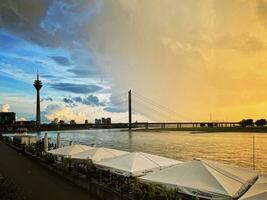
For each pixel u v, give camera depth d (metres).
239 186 9.16
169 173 10.23
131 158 13.38
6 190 10.54
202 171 9.78
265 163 38.94
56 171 18.80
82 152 18.14
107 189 12.67
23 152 30.55
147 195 10.77
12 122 192.38
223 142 87.25
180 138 112.31
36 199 12.62
